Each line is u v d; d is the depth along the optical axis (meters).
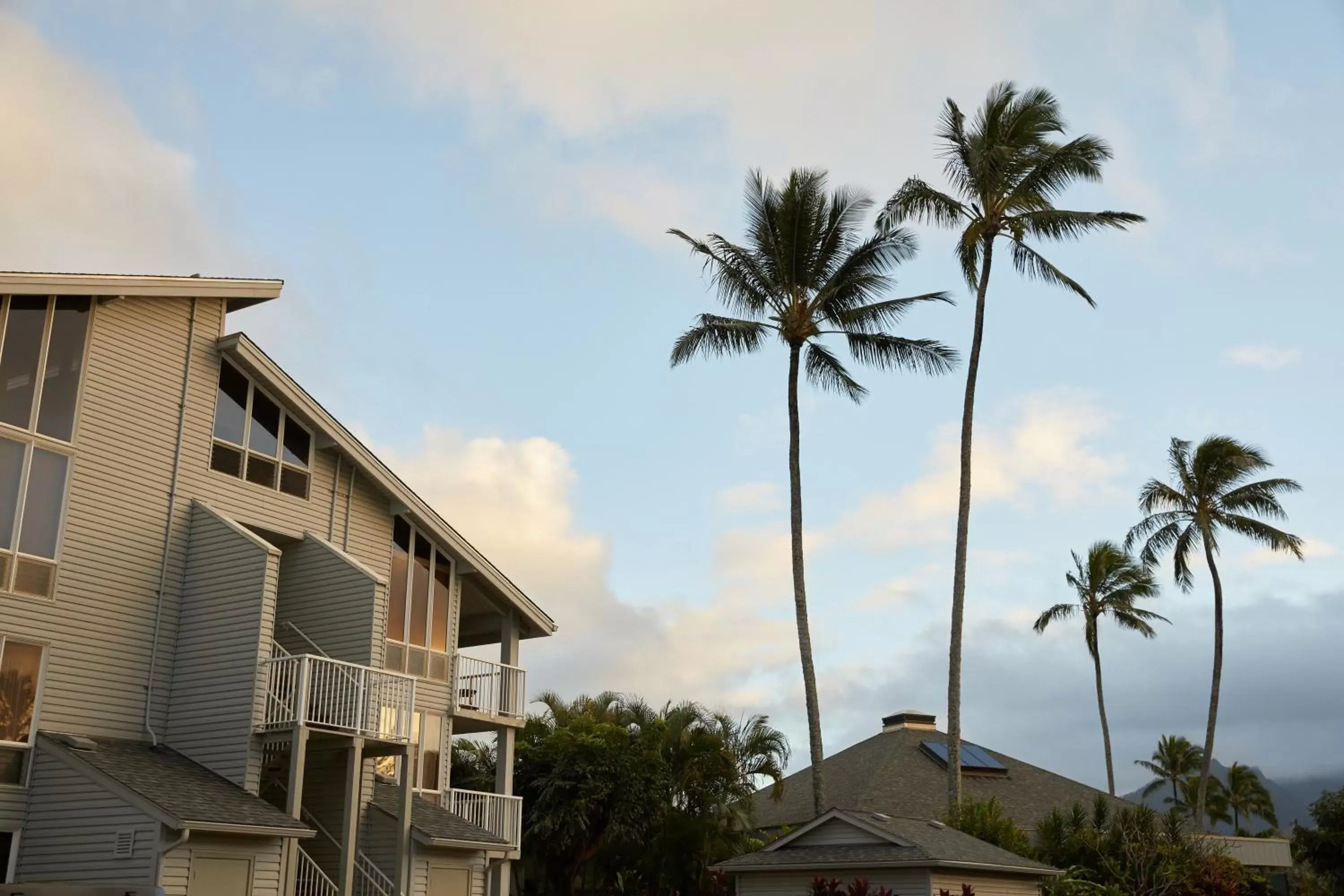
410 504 26.55
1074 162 34.84
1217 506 49.62
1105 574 55.84
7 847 18.73
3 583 19.42
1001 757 46.47
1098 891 29.88
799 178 34.59
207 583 21.95
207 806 18.72
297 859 20.86
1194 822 47.66
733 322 34.50
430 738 26.20
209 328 23.53
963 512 35.94
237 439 23.64
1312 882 50.28
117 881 17.89
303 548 24.53
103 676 20.58
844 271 34.59
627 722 38.91
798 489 34.34
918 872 23.95
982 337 36.75
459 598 28.06
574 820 34.12
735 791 37.06
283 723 20.55
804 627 33.34
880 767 43.22
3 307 20.08
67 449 20.67
